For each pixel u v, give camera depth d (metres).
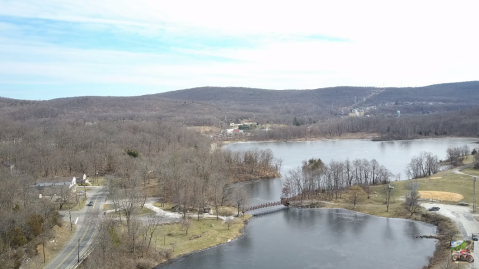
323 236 168.25
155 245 150.62
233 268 137.00
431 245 155.25
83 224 159.88
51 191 186.00
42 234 134.38
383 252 149.25
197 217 185.25
